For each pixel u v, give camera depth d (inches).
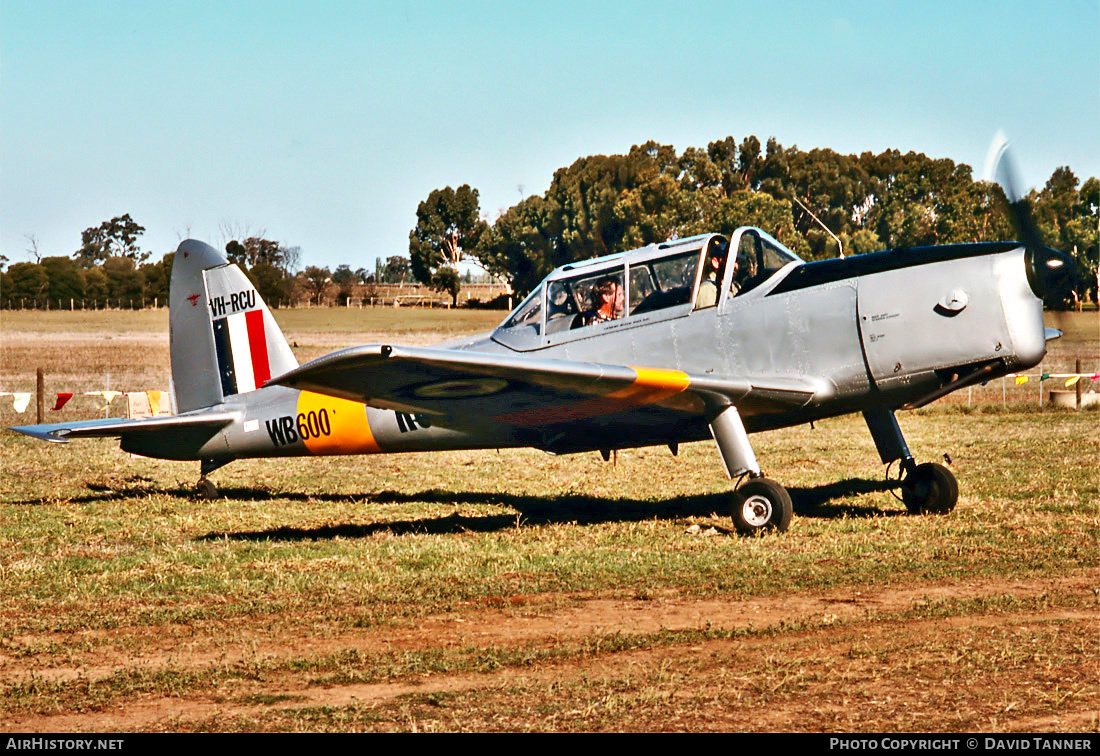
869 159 7150.6
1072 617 409.7
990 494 711.7
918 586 469.7
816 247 5664.4
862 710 312.5
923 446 1013.8
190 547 604.1
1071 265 610.2
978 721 300.5
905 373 620.1
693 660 368.5
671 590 475.8
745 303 649.0
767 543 574.9
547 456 1051.3
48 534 649.6
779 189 6633.9
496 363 542.0
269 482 880.9
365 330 4207.7
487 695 335.0
